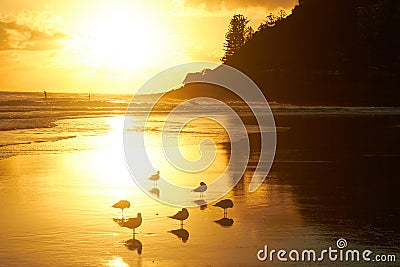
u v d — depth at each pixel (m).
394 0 155.75
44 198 20.25
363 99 130.00
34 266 12.58
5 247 13.95
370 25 153.25
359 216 17.47
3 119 70.31
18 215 17.44
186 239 14.89
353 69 141.50
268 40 167.62
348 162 30.66
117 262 12.96
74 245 14.21
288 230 15.80
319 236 15.21
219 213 17.97
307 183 23.73
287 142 42.72
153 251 13.81
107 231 15.62
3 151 35.22
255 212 18.05
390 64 140.38
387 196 20.80
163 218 17.30
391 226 16.28
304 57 153.12
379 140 43.97
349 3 161.62
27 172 26.56
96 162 30.66
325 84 137.88
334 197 20.53
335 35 156.50
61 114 87.25
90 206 18.97
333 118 77.88
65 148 37.62
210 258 13.34
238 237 15.10
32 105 115.81
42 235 15.10
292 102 134.62
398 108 111.94
